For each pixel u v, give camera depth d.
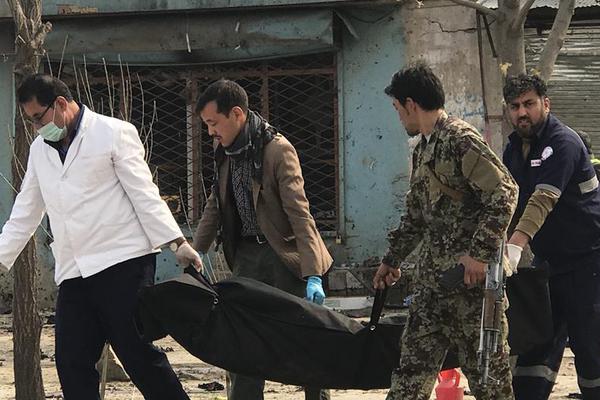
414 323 6.14
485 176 5.82
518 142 7.23
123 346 6.71
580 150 7.05
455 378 8.23
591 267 7.17
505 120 15.83
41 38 8.52
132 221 6.77
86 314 6.80
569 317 7.26
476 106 16.36
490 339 5.76
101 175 6.72
